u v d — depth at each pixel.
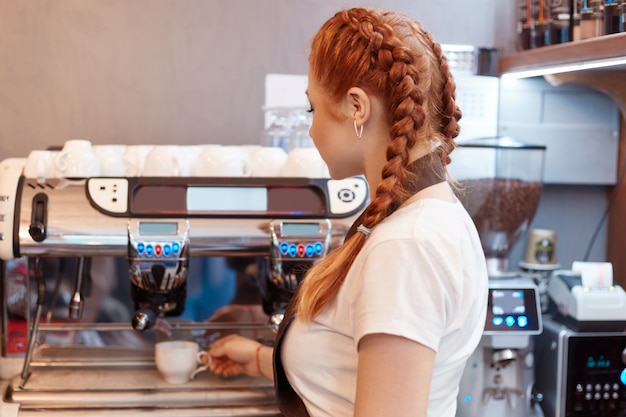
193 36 2.37
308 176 1.89
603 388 2.05
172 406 1.76
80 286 1.87
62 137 2.34
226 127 2.41
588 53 1.85
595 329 2.06
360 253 1.08
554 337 2.08
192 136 2.39
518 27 2.37
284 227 1.83
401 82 1.07
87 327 1.99
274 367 1.24
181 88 2.38
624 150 2.44
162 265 1.77
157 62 2.36
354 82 1.10
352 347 1.11
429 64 1.13
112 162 1.94
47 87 2.32
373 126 1.12
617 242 2.49
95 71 2.34
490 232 2.29
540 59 2.11
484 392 2.05
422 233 1.04
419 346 1.00
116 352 2.01
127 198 1.79
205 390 1.79
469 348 1.10
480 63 2.35
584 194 2.55
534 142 2.44
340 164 1.17
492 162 2.24
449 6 2.47
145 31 2.35
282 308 1.87
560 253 2.56
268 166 1.92
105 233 1.77
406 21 1.16
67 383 1.82
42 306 1.96
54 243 1.76
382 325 0.99
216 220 1.81
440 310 1.02
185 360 1.83
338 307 1.12
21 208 1.76
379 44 1.09
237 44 2.38
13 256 1.77
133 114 2.37
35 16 2.30
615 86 2.16
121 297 2.04
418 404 1.00
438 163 1.15
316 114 1.17
